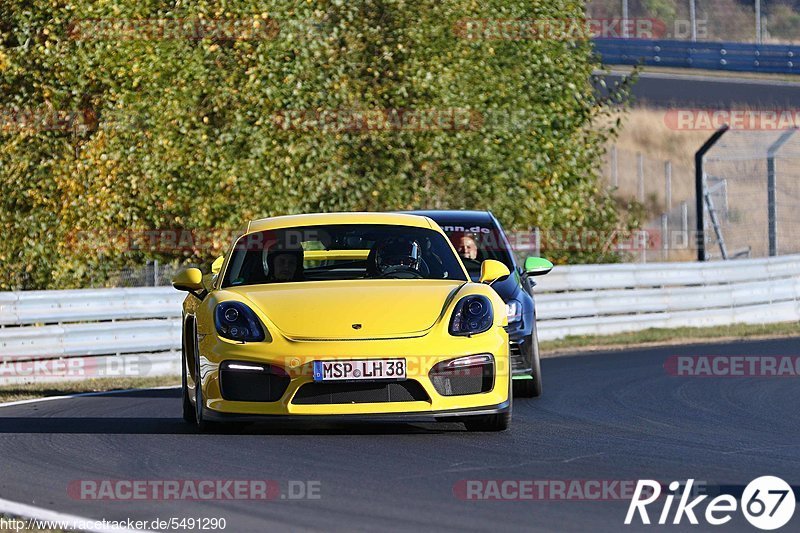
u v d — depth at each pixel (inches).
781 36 6200.8
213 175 2374.5
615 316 2305.6
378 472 792.9
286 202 2423.7
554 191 2667.3
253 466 822.5
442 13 2576.3
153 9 2411.4
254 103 2413.9
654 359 1747.0
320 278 1039.6
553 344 2114.9
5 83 2379.4
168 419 1121.4
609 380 1471.5
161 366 1772.9
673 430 1013.8
